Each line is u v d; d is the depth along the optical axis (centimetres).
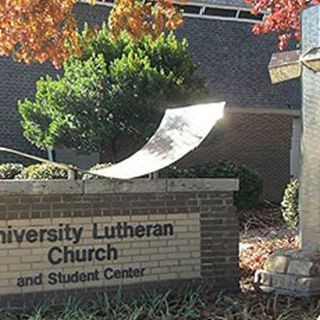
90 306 683
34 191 683
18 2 988
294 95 2089
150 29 1052
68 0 1027
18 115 1750
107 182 716
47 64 1795
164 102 1508
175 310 680
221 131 1652
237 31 2070
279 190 2041
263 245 1133
